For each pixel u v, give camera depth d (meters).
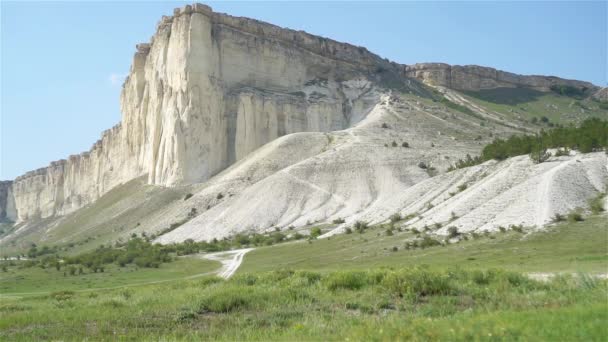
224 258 98.06
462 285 28.31
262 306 26.59
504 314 19.16
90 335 22.55
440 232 78.38
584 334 15.73
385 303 25.44
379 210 109.31
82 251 150.75
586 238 60.59
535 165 93.00
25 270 104.50
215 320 24.14
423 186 109.00
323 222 128.62
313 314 23.95
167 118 196.12
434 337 17.27
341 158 155.75
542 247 59.72
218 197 158.25
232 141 199.25
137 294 35.94
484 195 87.06
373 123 199.38
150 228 153.88
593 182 80.25
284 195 141.75
